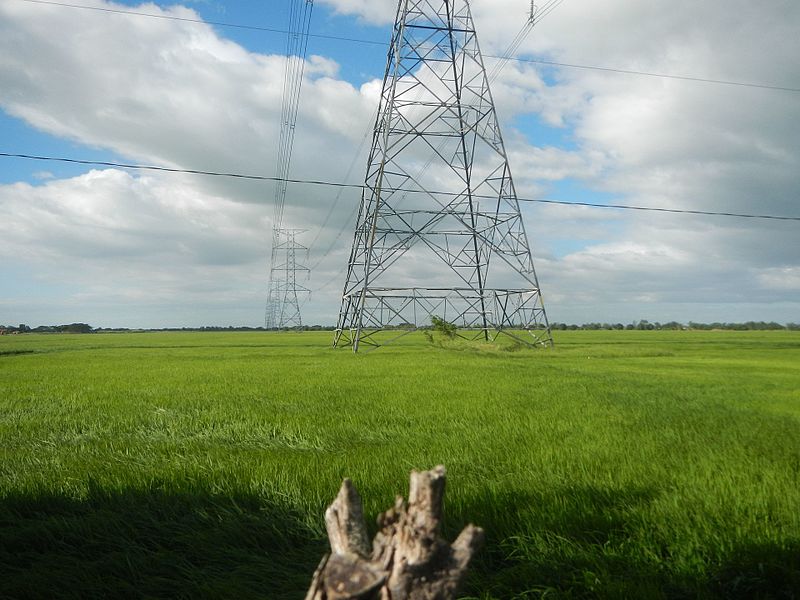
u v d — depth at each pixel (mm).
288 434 12078
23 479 8352
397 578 2201
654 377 25250
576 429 12523
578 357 40500
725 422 13484
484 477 8359
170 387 21672
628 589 4805
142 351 52656
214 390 20531
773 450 10086
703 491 7230
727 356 42344
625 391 19875
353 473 8227
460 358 38219
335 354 43750
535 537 5824
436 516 2297
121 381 24297
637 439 11211
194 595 5152
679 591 4984
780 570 5066
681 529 5961
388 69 44719
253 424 13406
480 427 12930
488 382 22734
